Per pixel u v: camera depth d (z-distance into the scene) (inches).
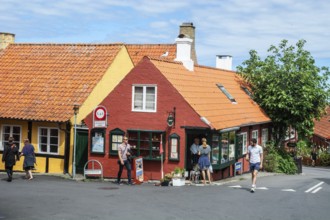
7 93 1020.5
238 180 868.0
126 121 865.5
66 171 926.4
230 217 484.7
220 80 1109.1
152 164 847.7
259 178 930.7
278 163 1117.1
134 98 862.5
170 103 834.8
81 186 729.6
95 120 872.9
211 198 600.1
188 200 583.2
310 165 1708.9
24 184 745.6
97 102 985.5
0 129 978.1
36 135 950.4
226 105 971.3
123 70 1080.2
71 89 984.3
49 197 599.8
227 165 874.1
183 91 848.3
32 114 942.4
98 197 603.8
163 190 681.0
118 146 851.4
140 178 812.0
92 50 1080.8
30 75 1060.5
